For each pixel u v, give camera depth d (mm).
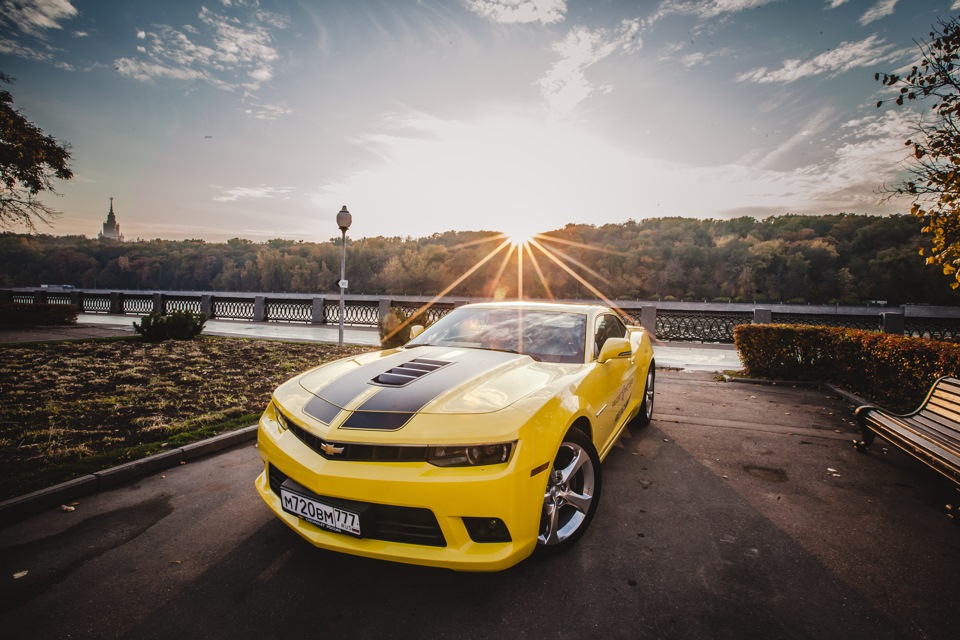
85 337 10828
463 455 2006
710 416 5434
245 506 2990
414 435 2029
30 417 4590
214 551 2459
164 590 2129
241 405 5191
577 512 2572
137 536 2605
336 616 1970
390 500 1960
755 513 2980
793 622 1962
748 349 8164
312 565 2344
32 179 16453
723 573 2320
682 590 2178
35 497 2867
